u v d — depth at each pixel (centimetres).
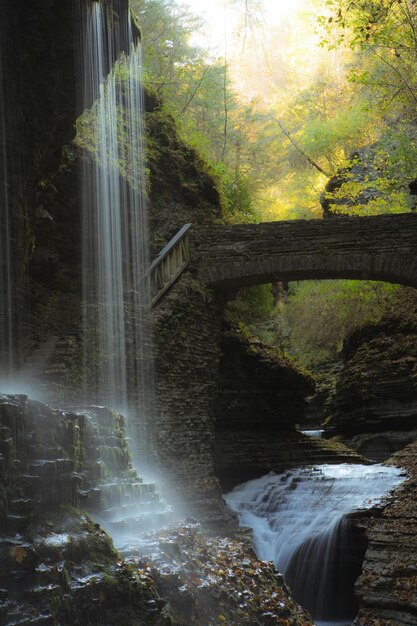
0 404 538
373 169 2811
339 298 2658
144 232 1797
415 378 2158
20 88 1019
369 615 1162
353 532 1415
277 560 1502
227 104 2748
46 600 475
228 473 2017
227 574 715
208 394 1738
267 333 3178
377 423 2233
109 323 1512
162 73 2400
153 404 1543
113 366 1477
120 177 1717
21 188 1043
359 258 1712
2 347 1020
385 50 2288
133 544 641
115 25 1180
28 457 571
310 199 3562
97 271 1582
